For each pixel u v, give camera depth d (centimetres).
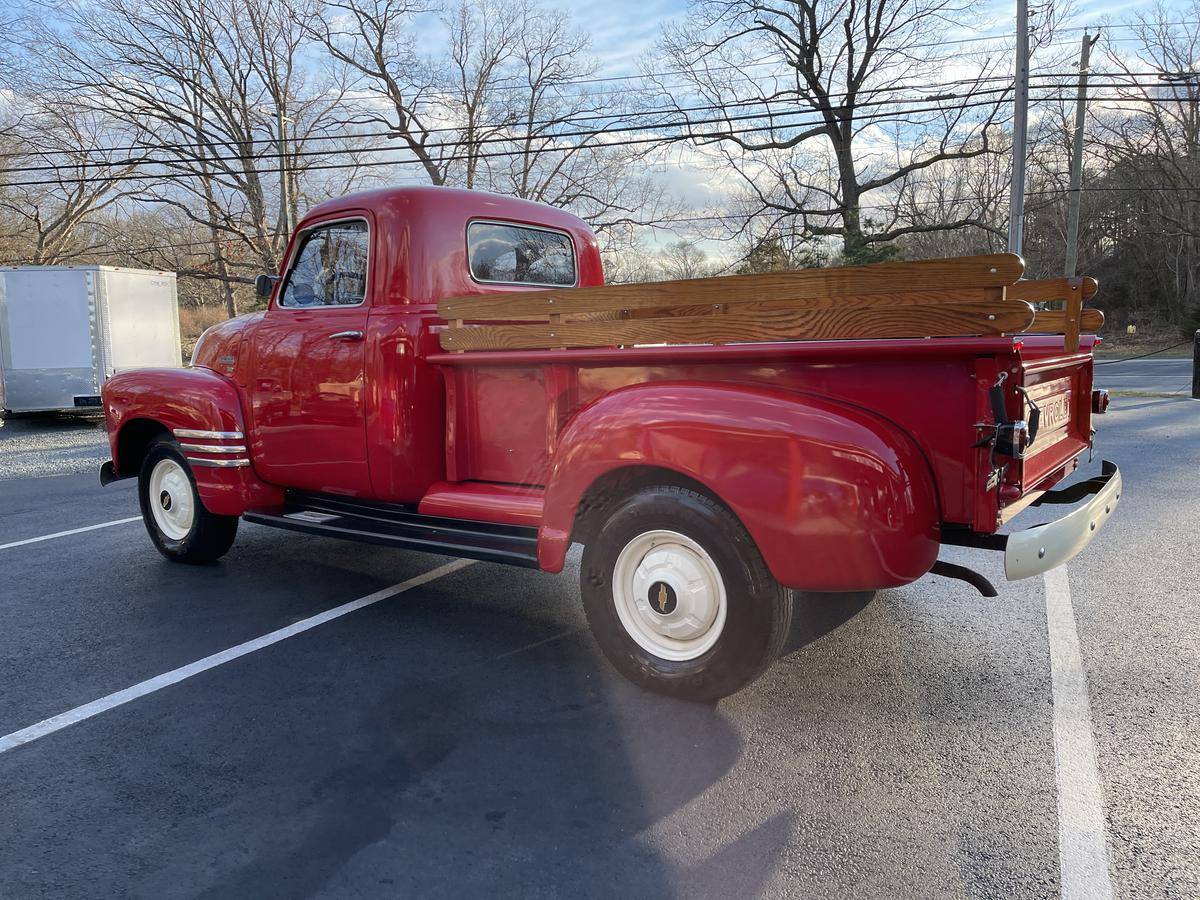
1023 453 279
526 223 507
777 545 299
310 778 284
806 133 2880
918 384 293
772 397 308
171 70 3155
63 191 3466
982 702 335
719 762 291
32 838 251
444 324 437
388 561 571
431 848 244
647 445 321
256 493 504
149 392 529
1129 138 3791
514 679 365
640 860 237
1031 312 262
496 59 3309
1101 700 334
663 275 3497
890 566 289
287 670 378
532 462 405
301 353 463
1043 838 245
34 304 1491
